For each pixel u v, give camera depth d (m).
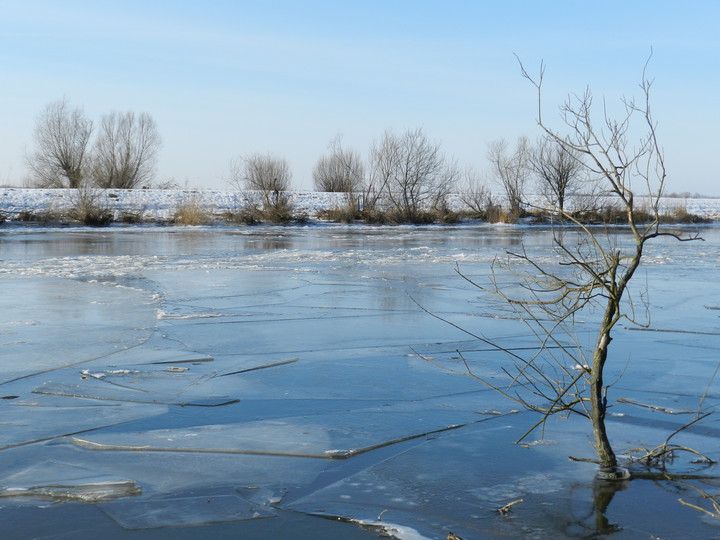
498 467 5.45
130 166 66.00
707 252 25.88
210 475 5.29
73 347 9.28
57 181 62.88
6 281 15.92
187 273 17.72
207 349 9.28
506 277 16.97
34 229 38.78
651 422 6.46
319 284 15.70
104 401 7.03
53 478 5.18
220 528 4.46
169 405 6.93
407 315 11.85
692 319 11.55
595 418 5.30
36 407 6.82
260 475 5.30
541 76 4.82
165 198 51.38
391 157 50.00
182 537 4.34
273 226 45.59
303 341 9.81
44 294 13.90
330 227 45.38
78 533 4.37
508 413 6.75
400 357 8.91
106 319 11.27
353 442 5.95
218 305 12.76
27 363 8.45
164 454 5.68
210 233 37.00
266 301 13.25
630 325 11.07
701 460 5.52
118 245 27.69
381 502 4.85
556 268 18.75
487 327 10.85
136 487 5.05
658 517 4.61
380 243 29.86
